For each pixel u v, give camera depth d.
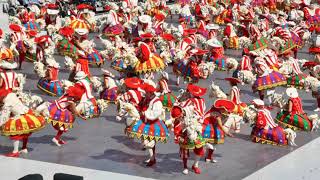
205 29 65.75
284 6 84.69
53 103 36.00
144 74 48.06
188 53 50.06
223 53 61.41
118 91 44.25
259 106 37.81
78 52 47.47
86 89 39.41
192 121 31.66
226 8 79.69
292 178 32.31
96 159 34.53
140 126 32.59
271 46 56.31
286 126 39.22
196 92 36.88
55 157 34.75
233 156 35.53
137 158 34.78
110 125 40.69
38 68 47.31
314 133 39.94
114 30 61.47
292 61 49.97
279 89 50.38
